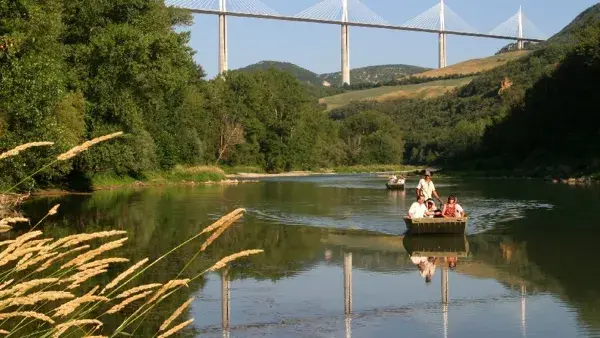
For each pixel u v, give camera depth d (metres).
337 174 91.62
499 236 18.88
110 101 37.72
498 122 87.31
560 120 71.31
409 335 8.89
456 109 146.50
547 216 24.52
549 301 10.78
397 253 15.92
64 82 34.03
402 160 137.12
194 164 66.06
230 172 83.38
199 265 13.85
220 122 84.31
